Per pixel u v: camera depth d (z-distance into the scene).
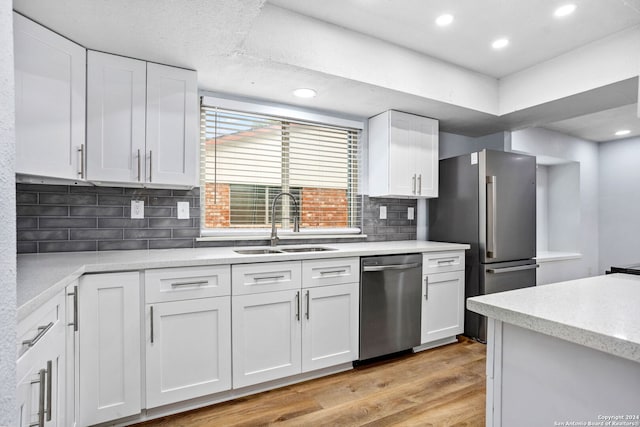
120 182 1.94
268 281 2.02
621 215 4.77
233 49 1.86
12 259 0.48
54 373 1.23
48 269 1.46
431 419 1.79
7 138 0.47
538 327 0.85
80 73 1.78
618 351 0.70
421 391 2.08
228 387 1.91
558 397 0.86
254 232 2.63
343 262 2.30
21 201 1.95
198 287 1.83
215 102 2.49
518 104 2.88
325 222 3.04
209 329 1.86
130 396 1.67
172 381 1.77
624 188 4.75
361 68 2.30
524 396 0.93
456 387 2.13
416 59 2.55
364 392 2.06
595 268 4.91
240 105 2.58
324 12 2.08
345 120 3.04
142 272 1.71
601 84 2.36
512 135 3.82
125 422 1.72
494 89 3.01
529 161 3.19
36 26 1.57
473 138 3.90
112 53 1.88
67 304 1.38
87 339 1.58
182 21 1.60
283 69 2.11
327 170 3.04
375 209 3.25
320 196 3.02
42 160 1.60
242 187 2.67
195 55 1.92
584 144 4.80
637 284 1.25
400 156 2.95
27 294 1.05
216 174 2.54
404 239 3.41
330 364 2.25
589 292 1.12
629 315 0.86
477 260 2.96
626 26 2.21
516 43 2.43
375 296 2.43
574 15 2.08
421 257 2.67
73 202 2.07
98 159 1.84
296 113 2.81
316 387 2.12
